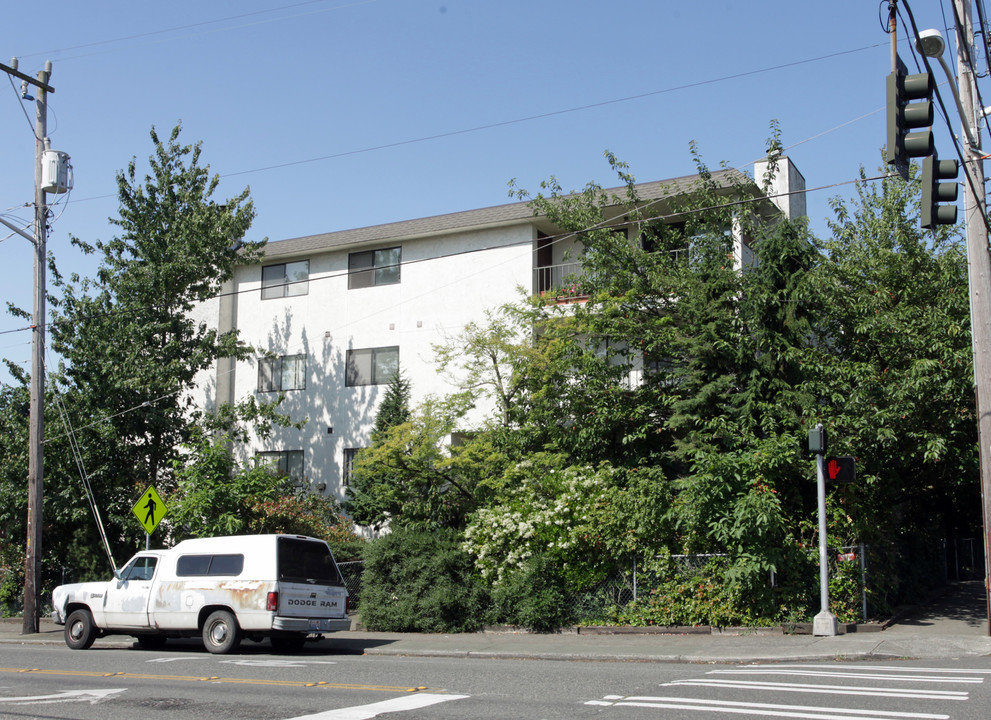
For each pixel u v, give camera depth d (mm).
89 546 24188
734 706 8914
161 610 16094
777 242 18391
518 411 22250
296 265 31062
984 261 14719
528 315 22484
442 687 10781
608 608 17406
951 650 13664
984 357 14633
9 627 22750
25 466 23984
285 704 9641
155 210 26719
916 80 10070
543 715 8609
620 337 20453
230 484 22547
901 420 16797
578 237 22031
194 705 9688
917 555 21516
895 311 17875
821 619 15195
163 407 26078
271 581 15219
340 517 27344
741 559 15828
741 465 16266
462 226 27688
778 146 20359
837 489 17062
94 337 24750
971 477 19125
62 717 9070
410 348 28391
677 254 22500
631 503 17172
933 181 11125
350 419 29125
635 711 8734
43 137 21844
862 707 8781
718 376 18531
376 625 18938
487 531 18922
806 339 18750
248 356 29688
